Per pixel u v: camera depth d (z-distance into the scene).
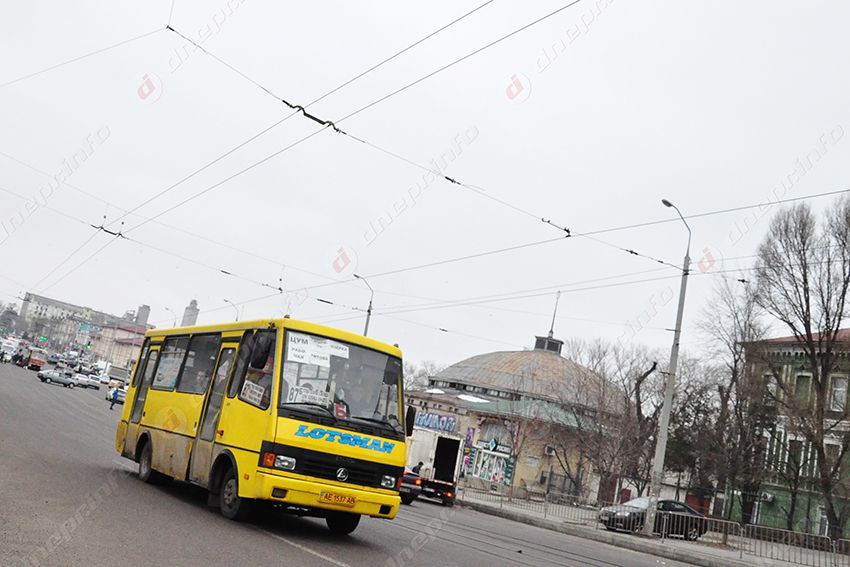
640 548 23.80
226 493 11.17
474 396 59.72
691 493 47.16
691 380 49.50
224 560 8.01
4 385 43.41
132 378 16.75
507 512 30.62
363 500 10.59
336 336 11.33
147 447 14.52
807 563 24.12
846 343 39.16
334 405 10.81
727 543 27.11
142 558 7.53
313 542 10.27
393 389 11.50
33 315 179.88
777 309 39.69
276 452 10.15
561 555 15.79
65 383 73.19
